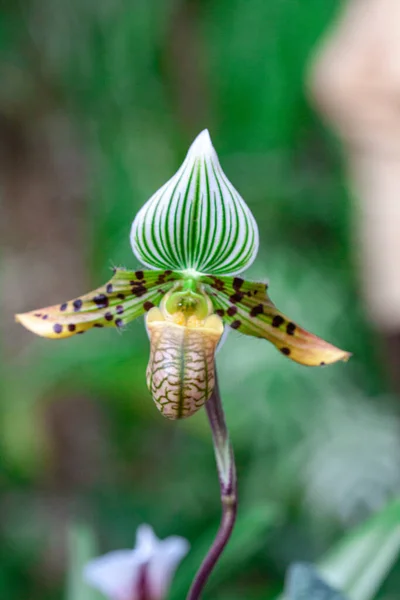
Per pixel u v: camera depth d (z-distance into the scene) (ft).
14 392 3.30
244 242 1.71
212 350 1.73
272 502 3.13
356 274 3.13
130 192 3.51
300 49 3.27
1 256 3.55
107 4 3.44
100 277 3.51
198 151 1.69
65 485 3.53
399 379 3.04
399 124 2.43
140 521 3.39
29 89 3.54
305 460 3.04
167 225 1.71
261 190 3.40
